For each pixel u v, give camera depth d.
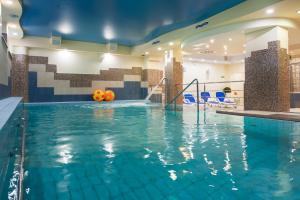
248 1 6.33
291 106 8.30
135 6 7.05
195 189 1.81
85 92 12.42
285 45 6.82
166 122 5.47
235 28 7.23
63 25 8.98
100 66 12.77
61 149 3.05
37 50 11.20
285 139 3.61
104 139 3.67
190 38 9.07
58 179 2.03
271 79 6.79
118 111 7.99
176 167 2.34
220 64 15.72
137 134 4.07
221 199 1.64
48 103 11.14
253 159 2.58
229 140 3.56
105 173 2.18
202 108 8.85
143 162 2.50
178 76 10.98
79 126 4.92
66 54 11.91
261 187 1.83
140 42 11.85
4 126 1.60
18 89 10.62
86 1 6.66
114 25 8.98
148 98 12.21
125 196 1.70
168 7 7.11
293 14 6.41
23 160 2.48
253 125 4.91
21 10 6.58
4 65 5.44
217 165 2.39
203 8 7.14
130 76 13.59
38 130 4.44
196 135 3.96
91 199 1.65
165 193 1.75
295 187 1.83
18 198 1.51
